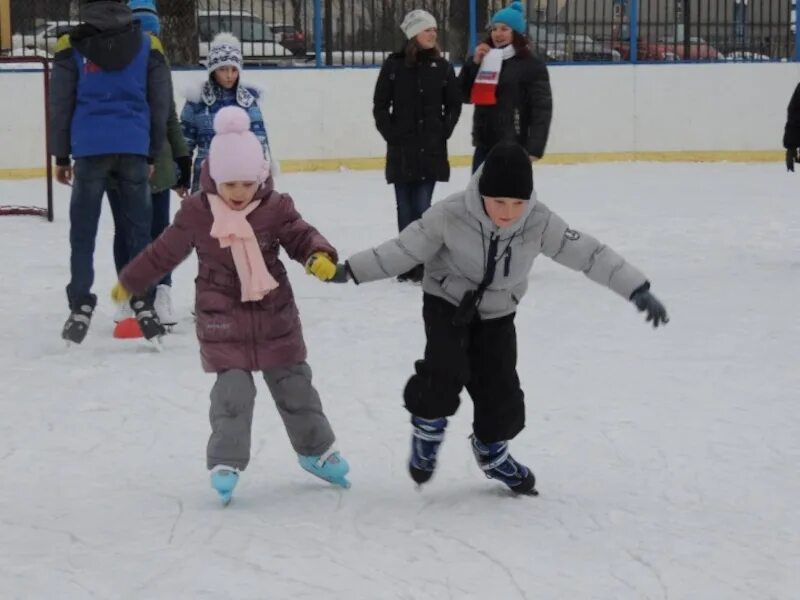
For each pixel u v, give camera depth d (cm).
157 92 820
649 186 1848
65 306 968
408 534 491
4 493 544
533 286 1045
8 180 1900
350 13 2078
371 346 826
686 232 1369
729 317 910
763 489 543
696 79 2208
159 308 864
